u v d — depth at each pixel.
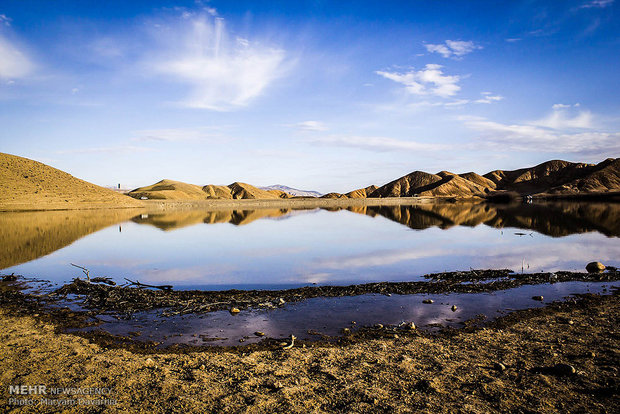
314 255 21.86
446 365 7.13
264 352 8.09
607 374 6.52
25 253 23.45
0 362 7.48
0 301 12.83
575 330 8.95
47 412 5.55
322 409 5.60
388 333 9.29
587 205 79.38
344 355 7.80
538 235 30.03
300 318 10.64
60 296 13.43
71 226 40.69
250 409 5.60
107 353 8.07
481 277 15.57
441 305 11.78
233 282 15.70
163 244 27.11
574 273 15.80
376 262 19.55
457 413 5.41
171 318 10.80
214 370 7.08
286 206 103.69
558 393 5.93
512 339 8.53
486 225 39.47
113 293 13.45
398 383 6.41
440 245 25.25
